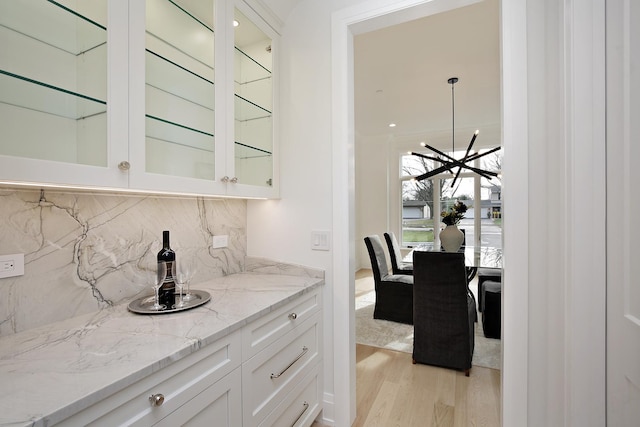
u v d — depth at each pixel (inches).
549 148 47.6
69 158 38.0
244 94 67.1
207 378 37.4
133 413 29.2
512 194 48.9
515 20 48.8
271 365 50.3
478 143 222.2
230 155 58.3
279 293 56.0
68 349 33.4
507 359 49.6
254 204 76.7
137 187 41.8
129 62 41.0
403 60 122.9
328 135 68.0
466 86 148.1
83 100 38.6
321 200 68.6
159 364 31.0
